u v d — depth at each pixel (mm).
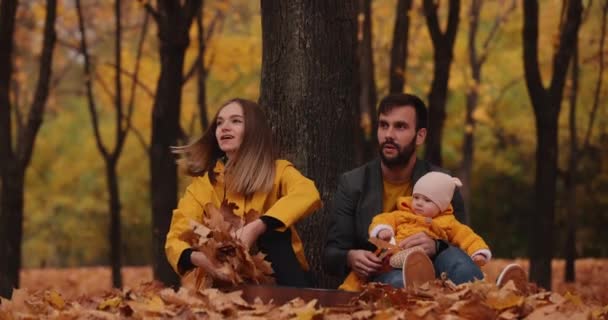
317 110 7527
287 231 6434
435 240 6195
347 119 7645
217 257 5973
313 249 7520
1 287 11797
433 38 13383
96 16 22125
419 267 5742
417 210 6375
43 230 35219
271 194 6535
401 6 14148
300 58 7512
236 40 18547
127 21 22750
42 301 6086
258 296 5766
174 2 12070
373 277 6371
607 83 21766
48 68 12211
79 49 18281
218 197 6547
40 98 12164
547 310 5055
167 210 12609
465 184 19922
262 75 7684
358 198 6672
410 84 22141
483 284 5387
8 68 11766
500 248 33531
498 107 28234
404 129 6551
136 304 5488
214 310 5312
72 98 34844
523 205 33062
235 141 6504
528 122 28891
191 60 19391
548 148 12695
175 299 5496
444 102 13531
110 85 21375
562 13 13109
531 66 12305
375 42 20172
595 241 31828
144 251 36625
